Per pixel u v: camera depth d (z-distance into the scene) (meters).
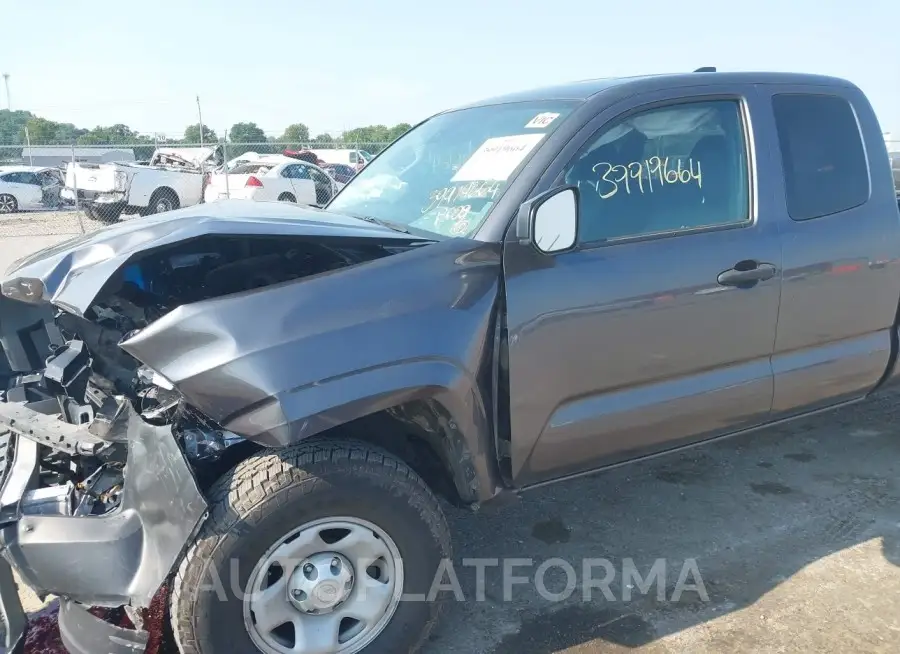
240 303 2.20
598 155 2.79
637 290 2.76
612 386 2.80
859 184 3.42
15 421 2.53
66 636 2.34
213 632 2.19
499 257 2.55
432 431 2.53
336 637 2.36
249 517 2.16
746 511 3.65
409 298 2.36
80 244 2.59
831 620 2.81
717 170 3.06
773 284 3.09
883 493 3.83
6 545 2.20
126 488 2.24
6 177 19.64
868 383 3.61
